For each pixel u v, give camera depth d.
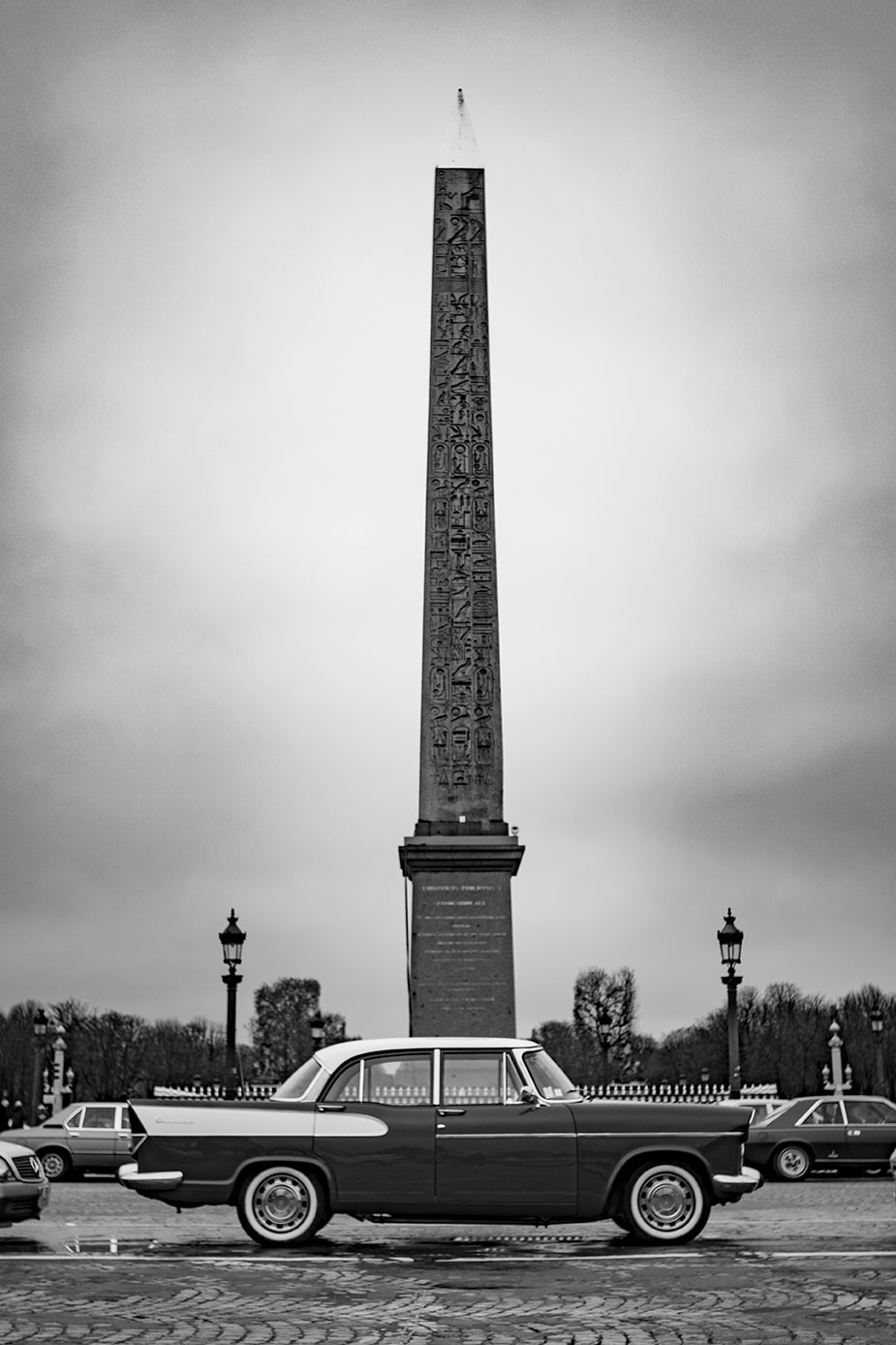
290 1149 19.56
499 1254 19.17
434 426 42.12
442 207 43.34
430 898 40.97
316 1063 20.12
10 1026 138.25
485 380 42.31
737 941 49.03
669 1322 14.10
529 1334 13.48
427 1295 15.79
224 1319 14.33
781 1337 13.28
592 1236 21.44
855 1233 21.95
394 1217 19.69
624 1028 136.50
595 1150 19.59
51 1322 14.16
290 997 170.50
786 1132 37.41
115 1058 147.12
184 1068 153.62
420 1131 19.55
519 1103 19.69
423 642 41.72
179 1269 17.75
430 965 40.78
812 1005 137.12
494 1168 19.48
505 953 40.88
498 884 41.06
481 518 41.88
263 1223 19.62
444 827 41.06
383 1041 20.12
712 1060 140.62
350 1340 13.21
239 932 47.97
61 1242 20.98
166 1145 19.61
